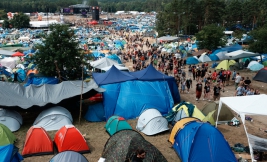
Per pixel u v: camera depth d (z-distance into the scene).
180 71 32.72
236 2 88.50
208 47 49.56
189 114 17.59
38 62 26.78
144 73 22.50
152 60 44.94
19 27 112.56
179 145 14.29
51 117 17.31
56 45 26.70
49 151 14.37
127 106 19.83
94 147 15.30
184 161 13.24
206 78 29.95
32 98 18.88
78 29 110.25
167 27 81.19
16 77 32.41
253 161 13.28
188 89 27.05
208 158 12.80
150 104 20.06
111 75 21.75
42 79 26.02
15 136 16.28
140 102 20.05
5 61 38.09
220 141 13.16
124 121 16.86
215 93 23.70
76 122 19.06
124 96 20.16
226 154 12.96
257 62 37.16
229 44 54.91
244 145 15.38
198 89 24.11
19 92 19.06
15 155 12.71
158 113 17.45
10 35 85.94
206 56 44.47
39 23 118.31
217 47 49.97
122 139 12.77
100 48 61.16
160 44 65.94
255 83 30.50
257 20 82.44
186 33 79.56
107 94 20.11
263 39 42.47
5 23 112.88
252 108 14.49
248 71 36.19
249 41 47.31
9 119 17.28
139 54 49.97
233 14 87.00
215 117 18.56
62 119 17.56
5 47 52.19
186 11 78.25
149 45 67.12
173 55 47.47
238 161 13.30
